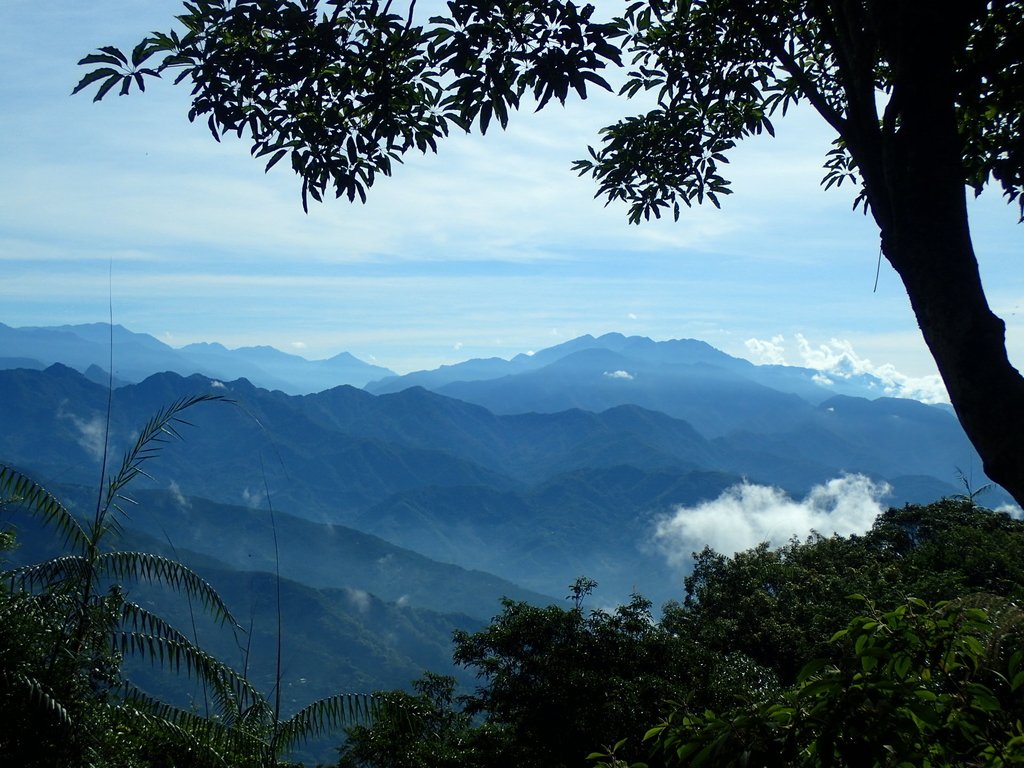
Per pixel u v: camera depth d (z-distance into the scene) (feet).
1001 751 8.89
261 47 17.04
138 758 23.47
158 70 16.47
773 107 23.59
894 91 10.82
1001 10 15.11
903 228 10.57
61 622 22.27
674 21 22.65
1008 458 9.08
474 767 53.57
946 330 9.93
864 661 9.80
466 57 15.43
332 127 18.30
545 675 53.62
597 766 12.16
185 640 24.02
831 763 8.71
